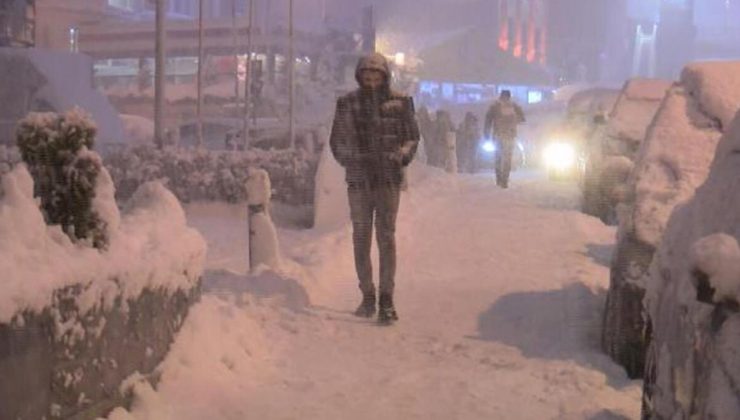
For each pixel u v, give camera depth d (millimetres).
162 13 19688
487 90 63562
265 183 8414
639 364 6016
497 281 8969
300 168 14906
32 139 4184
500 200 16156
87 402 4012
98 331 4109
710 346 2975
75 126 4223
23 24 33375
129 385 4477
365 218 7449
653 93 14430
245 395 5113
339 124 7434
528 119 41031
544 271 9398
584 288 8219
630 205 6688
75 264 3904
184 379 4957
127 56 58719
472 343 6742
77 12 60875
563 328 7113
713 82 7297
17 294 3402
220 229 13633
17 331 3428
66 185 4191
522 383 5676
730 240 2859
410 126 7457
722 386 2820
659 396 3729
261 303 7348
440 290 8633
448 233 11977
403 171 7477
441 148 26906
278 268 8305
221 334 5633
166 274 4941
